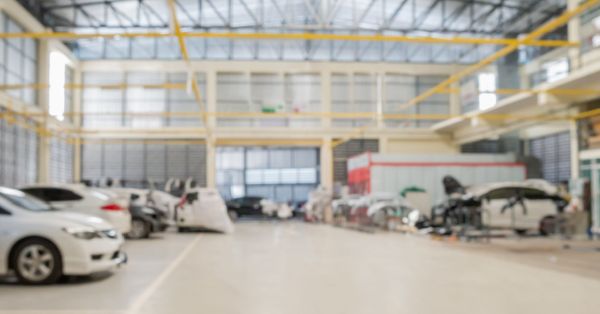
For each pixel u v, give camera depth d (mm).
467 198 15211
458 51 28891
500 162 23266
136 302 5242
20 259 6195
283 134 28547
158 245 11922
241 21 26953
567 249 11078
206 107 28328
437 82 29266
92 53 27703
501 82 26188
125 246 11656
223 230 16641
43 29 22031
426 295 5664
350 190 25062
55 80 24375
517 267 8086
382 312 4824
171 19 9633
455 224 15211
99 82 27922
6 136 18891
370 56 28984
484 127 25016
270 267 7992
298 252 10344
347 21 27438
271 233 16781
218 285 6301
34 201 7070
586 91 16359
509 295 5676
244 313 4770
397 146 28953
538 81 25312
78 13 23062
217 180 31156
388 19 26188
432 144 28984
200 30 26750
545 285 6352
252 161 31328
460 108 28922
